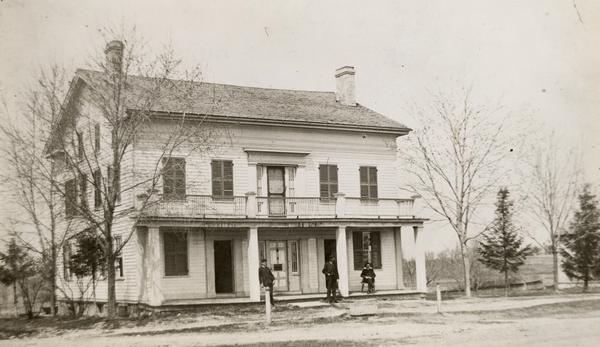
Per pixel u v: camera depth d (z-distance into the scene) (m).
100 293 29.16
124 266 26.98
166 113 26.41
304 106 32.69
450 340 16.73
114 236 27.77
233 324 21.03
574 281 41.03
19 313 32.09
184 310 24.80
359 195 31.61
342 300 28.23
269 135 29.62
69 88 28.14
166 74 26.03
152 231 24.95
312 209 29.36
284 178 30.00
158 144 26.67
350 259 31.30
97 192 28.55
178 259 26.91
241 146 28.84
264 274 26.12
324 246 30.80
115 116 25.14
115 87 25.28
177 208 25.89
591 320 20.73
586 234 38.25
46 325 24.31
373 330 18.95
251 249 26.92
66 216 28.83
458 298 31.38
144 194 24.86
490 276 52.94
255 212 27.47
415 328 19.28
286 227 27.98
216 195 27.64
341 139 31.55
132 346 17.20
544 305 25.16
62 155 28.12
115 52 25.86
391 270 32.22
